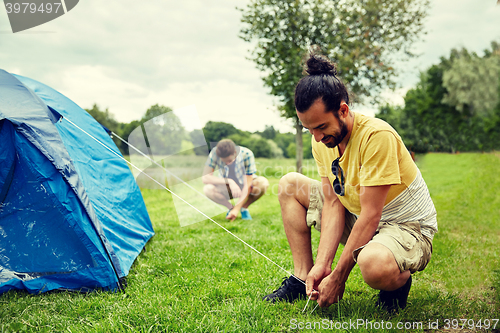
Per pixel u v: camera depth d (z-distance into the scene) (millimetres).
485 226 3369
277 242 3025
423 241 1560
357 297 1839
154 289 2074
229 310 1697
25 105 2145
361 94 9031
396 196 1554
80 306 1872
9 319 1740
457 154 8641
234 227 3656
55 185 2059
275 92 8711
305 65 1463
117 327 1588
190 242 3107
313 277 1670
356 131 1515
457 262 2291
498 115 7781
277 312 1692
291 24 8992
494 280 2006
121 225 2668
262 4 9195
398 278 1454
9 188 2055
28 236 2090
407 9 9289
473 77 7820
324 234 1741
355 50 8867
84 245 2088
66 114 2734
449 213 4039
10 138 2027
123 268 2281
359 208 1639
